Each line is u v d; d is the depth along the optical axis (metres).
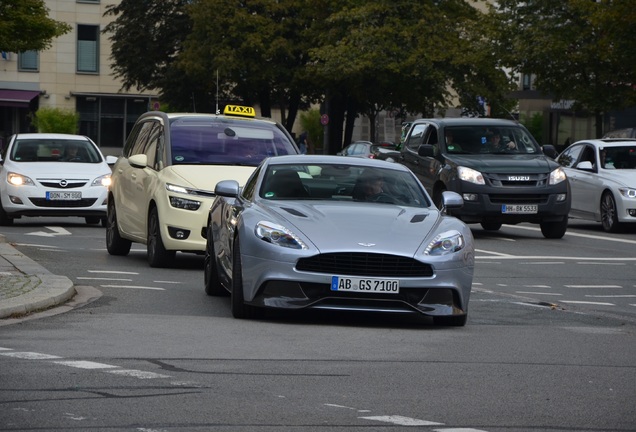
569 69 114.50
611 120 146.12
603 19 103.50
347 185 30.23
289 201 29.28
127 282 35.47
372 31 141.12
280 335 25.36
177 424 16.36
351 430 16.22
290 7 156.38
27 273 34.16
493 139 60.81
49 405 17.42
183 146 40.75
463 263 27.25
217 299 32.09
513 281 40.59
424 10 142.00
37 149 62.19
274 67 157.00
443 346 24.52
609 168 66.06
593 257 50.50
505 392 19.38
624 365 22.55
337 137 162.75
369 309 26.50
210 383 19.42
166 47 173.38
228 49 155.50
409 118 198.75
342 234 26.84
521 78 168.75
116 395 18.25
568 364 22.50
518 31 117.62
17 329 25.44
